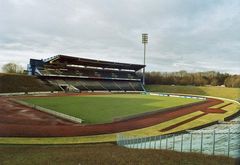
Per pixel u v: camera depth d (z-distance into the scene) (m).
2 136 26.03
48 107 47.34
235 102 70.81
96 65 104.31
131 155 16.16
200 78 134.25
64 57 87.81
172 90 109.44
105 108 48.66
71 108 47.00
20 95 67.62
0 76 75.25
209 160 14.41
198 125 35.72
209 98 83.62
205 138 24.20
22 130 28.94
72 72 96.44
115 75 110.12
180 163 13.78
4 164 14.79
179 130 32.25
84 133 29.11
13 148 21.19
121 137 26.95
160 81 130.75
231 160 14.42
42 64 88.81
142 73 120.75
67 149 21.09
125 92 96.88
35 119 35.28
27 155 17.50
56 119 35.75
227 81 120.94
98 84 98.00
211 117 43.19
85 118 37.75
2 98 59.00
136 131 31.36
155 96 82.75
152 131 31.62
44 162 14.80
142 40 113.44
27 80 80.00
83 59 92.19
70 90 84.56
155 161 14.31
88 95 76.38
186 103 62.78
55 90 81.38
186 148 20.62
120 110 46.81
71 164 14.16
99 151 18.78
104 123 34.69
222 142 21.38
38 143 24.08
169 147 21.81
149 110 47.88
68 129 30.52
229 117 44.31
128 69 117.00
